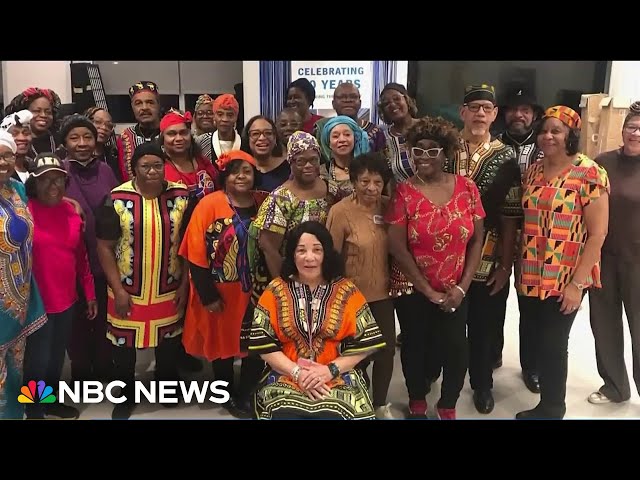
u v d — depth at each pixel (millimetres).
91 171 2811
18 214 2219
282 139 3084
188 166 2926
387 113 3023
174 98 5059
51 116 3055
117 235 2477
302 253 2203
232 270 2557
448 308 2387
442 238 2328
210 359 2666
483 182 2541
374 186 2312
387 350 2500
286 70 4324
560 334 2518
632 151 2557
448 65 4426
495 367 3240
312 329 2221
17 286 2236
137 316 2564
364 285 2404
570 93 4512
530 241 2506
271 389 2211
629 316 2721
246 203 2582
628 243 2625
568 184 2385
